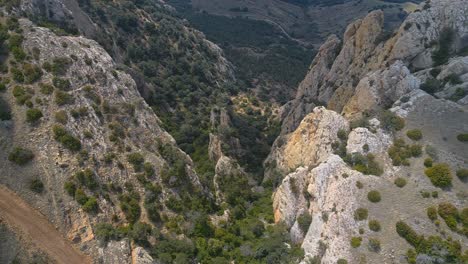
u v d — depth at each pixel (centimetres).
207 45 17325
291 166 9562
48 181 7138
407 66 9819
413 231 6462
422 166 7306
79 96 8275
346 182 7219
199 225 7912
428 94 8331
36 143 7400
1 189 6912
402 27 10138
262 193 9812
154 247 7219
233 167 10019
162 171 8300
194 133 11606
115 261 6688
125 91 9188
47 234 6700
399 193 7019
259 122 13650
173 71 14238
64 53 8725
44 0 11344
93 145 7850
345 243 6556
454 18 9638
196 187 8631
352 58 11806
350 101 9762
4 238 6347
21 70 8094
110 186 7581
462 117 7838
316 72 13188
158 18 16288
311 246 7000
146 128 8919
